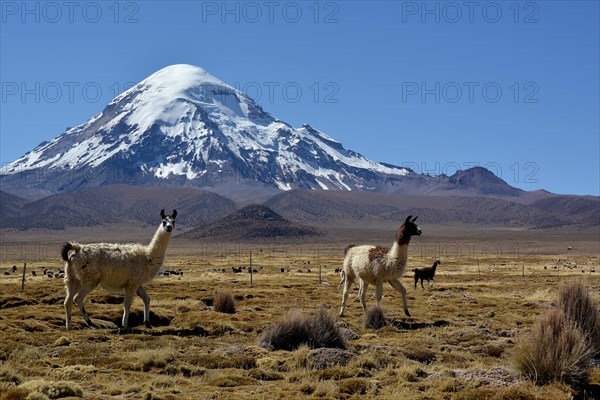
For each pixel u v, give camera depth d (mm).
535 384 15617
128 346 20188
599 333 18844
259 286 50125
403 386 15758
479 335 22859
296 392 15344
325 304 34844
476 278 64375
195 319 27250
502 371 16531
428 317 28641
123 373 16969
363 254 27594
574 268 89188
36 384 14578
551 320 17016
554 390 15141
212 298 38469
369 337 22922
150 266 24188
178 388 15391
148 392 14531
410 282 58031
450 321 27062
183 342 21078
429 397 14852
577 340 16422
